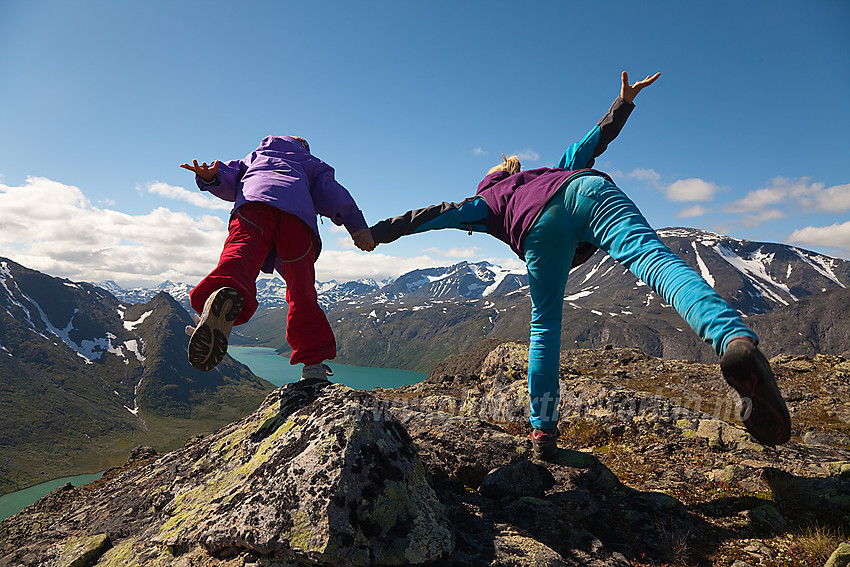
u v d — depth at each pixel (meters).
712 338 2.58
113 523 3.82
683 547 3.88
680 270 3.04
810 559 3.77
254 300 3.13
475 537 3.33
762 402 2.33
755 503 4.77
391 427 3.41
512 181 4.58
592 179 4.02
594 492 4.64
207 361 2.90
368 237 3.99
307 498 2.80
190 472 3.83
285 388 4.12
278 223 3.57
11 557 3.71
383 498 2.89
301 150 4.07
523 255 4.60
